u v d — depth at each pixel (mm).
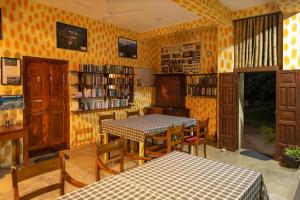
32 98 5047
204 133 4871
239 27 5602
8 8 4527
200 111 6988
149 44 8023
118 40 6918
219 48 5883
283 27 4824
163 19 6156
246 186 1760
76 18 5758
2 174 4121
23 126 4422
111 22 6484
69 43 5641
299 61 4672
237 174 2002
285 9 4535
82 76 5883
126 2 4945
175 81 7152
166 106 7398
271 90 9992
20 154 4770
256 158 5094
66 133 5699
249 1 4840
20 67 4746
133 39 7410
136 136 4020
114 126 4453
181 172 2049
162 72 7961
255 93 10422
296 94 4645
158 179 1894
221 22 5523
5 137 3969
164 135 4363
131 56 7348
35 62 5062
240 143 5906
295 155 4426
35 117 5121
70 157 5023
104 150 2660
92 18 6117
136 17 5996
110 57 6691
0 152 4492
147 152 3969
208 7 4422
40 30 5066
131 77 7273
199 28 6344
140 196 1602
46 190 2100
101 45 6414
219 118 5883
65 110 5688
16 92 4695
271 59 5117
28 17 4852
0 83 4457
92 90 6074
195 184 1797
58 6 5246
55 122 5504
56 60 5398
